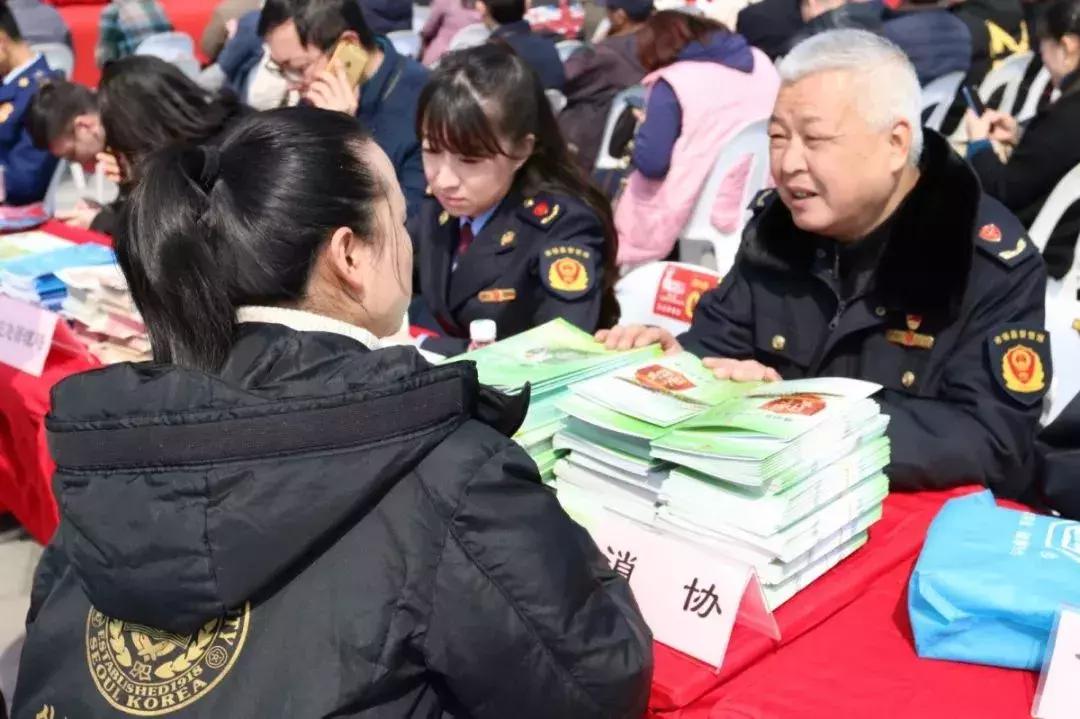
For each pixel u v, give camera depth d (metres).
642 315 2.43
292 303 1.06
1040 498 1.64
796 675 1.16
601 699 1.00
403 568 0.94
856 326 1.77
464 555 0.95
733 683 1.16
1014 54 4.44
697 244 3.79
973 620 1.16
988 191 3.29
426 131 2.16
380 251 1.09
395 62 3.22
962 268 1.65
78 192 3.65
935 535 1.30
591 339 1.70
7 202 3.92
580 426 1.39
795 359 1.88
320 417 0.91
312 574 0.95
